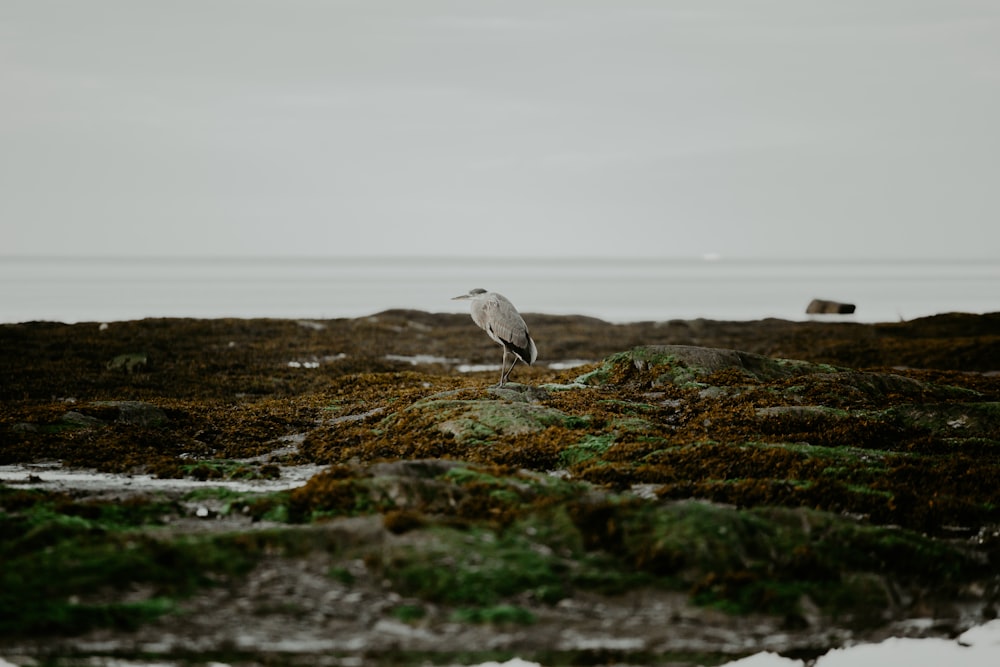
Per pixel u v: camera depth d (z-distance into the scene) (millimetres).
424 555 11992
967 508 14609
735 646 11039
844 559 12617
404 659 10352
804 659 10922
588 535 12641
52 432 19922
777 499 14727
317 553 12258
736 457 16641
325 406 24781
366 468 15086
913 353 41594
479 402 20609
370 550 12242
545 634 10852
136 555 11828
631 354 25469
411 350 45375
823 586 12156
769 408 20500
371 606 11203
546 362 43750
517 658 10523
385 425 20484
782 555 12594
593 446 17672
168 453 19375
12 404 25719
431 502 13727
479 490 13961
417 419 20094
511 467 15438
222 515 14023
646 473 15867
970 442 18297
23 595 10930
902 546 12938
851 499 14758
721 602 11617
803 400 21703
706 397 22250
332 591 11469
